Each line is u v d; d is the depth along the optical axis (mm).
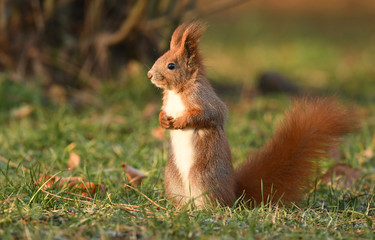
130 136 11891
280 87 18281
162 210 7043
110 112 14133
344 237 6133
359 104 16219
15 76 15297
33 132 11789
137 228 6133
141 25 15836
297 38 31844
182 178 7352
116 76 16938
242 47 28812
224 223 6363
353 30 36000
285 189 7707
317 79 21641
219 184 7191
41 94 14719
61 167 9273
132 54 17062
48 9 15359
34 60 15742
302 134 7910
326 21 40094
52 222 6234
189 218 6484
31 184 7539
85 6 16453
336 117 7973
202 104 7223
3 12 15359
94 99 15180
